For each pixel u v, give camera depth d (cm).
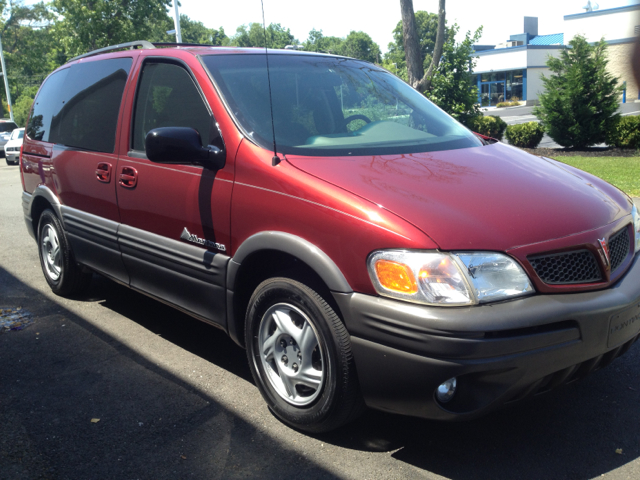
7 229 822
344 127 332
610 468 246
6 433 280
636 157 1476
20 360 364
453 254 224
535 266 232
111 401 310
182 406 304
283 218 266
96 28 3072
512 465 250
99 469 251
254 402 308
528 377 225
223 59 344
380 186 255
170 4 3416
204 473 248
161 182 333
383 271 230
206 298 313
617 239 265
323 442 270
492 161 303
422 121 358
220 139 305
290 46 419
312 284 262
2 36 5169
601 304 235
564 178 296
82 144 415
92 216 400
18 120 5153
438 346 216
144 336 400
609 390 315
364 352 237
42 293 500
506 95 5188
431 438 272
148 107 360
